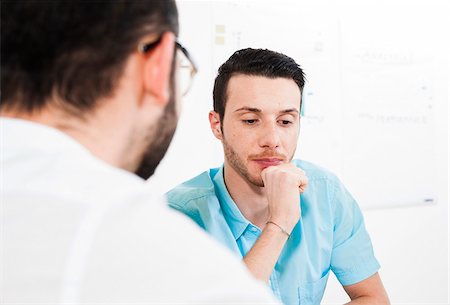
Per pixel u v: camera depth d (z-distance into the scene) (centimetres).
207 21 140
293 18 151
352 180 163
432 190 178
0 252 28
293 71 89
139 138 37
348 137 162
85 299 27
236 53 93
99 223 29
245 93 87
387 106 168
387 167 169
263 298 31
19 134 33
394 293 173
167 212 34
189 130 139
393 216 172
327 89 157
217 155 143
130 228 30
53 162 32
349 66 161
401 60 169
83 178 32
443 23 175
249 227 96
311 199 103
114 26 33
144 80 36
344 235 104
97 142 35
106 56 33
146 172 41
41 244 28
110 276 28
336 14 158
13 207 30
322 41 156
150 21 35
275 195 82
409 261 175
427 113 176
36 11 33
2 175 31
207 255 31
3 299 27
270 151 89
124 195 32
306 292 98
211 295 29
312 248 99
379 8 164
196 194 98
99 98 34
